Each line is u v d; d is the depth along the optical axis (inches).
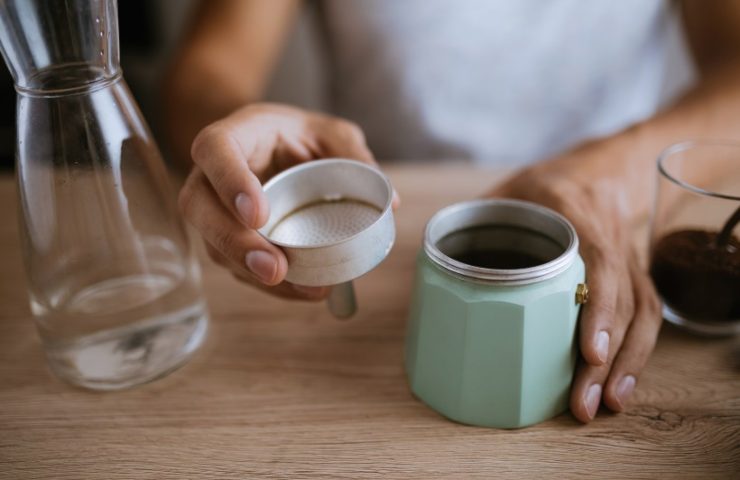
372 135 35.4
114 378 17.1
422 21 32.4
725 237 17.0
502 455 15.2
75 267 17.1
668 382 16.7
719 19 27.0
